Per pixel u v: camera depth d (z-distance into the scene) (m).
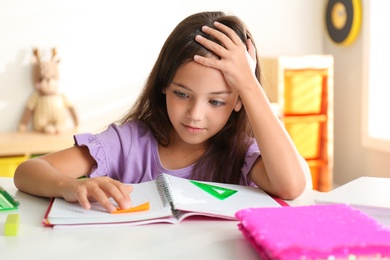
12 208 0.90
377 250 0.59
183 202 0.85
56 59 2.96
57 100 2.92
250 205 0.88
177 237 0.75
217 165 1.16
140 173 1.18
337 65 3.38
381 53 3.12
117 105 3.10
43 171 0.99
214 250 0.69
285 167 0.97
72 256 0.68
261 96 0.99
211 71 0.97
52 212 0.83
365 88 3.12
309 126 3.15
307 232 0.63
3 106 2.92
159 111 1.18
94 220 0.80
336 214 0.71
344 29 3.22
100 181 0.88
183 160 1.18
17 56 2.91
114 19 3.05
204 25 1.03
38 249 0.70
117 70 3.08
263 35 3.34
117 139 1.17
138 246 0.71
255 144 1.15
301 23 3.41
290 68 3.04
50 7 2.94
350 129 3.30
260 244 0.63
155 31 3.12
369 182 0.96
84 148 1.12
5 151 2.57
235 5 3.27
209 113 1.00
